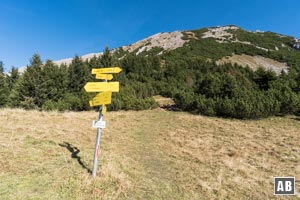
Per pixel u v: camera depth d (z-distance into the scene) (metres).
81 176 7.14
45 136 11.30
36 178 6.69
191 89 38.50
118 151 11.52
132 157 10.98
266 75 31.31
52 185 6.37
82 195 6.10
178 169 9.91
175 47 119.62
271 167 10.63
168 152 12.41
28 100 29.27
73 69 38.41
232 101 25.52
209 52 103.31
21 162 7.67
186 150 12.87
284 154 12.64
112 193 6.55
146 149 12.72
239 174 9.66
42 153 8.84
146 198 6.86
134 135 15.98
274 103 24.53
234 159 11.59
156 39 142.88
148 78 56.66
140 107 30.80
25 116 16.56
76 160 8.69
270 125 21.33
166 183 8.27
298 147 13.98
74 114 20.73
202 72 70.81
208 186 8.26
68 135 12.54
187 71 67.25
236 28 146.25
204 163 10.82
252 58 102.94
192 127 19.95
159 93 51.38
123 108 30.52
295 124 21.80
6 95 33.72
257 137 16.55
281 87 28.86
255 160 11.60
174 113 28.61
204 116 26.31
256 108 23.78
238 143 14.73
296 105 24.95
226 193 7.81
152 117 24.88
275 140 15.67
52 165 7.82
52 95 31.38
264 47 122.38
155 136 16.27
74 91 36.22
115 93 31.22
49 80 31.94
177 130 18.53
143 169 9.48
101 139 13.37
